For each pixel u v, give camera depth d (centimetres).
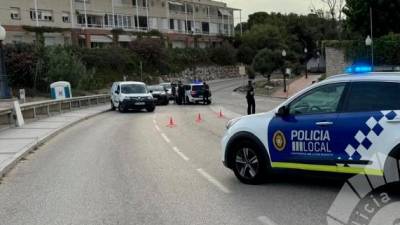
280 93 5209
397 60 3978
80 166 1101
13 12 6091
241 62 9988
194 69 8625
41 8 6456
